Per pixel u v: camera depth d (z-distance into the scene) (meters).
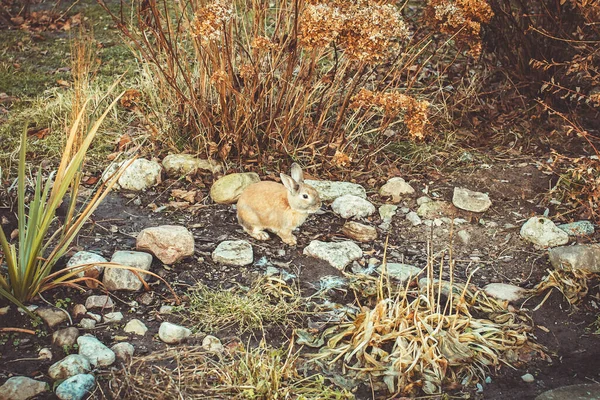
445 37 4.85
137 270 3.15
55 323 3.11
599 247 3.48
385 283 3.39
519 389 3.01
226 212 3.74
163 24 4.98
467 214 3.78
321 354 3.08
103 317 3.17
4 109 4.39
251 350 3.04
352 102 3.87
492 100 4.47
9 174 3.86
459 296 3.32
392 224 3.73
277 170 3.95
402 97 3.72
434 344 3.09
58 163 3.98
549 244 3.61
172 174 3.95
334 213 3.77
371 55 3.58
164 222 3.67
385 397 2.96
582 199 3.83
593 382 3.03
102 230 3.58
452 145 4.20
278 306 3.24
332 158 3.97
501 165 4.10
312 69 3.91
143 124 4.18
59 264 3.34
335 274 3.44
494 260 3.56
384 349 3.12
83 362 2.96
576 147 4.20
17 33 5.37
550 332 3.23
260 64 3.97
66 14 5.63
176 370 2.98
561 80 4.36
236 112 3.90
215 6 3.62
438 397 2.97
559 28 4.28
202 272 3.40
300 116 3.99
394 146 4.18
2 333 3.06
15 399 2.85
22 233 3.12
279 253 3.53
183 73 3.87
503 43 4.41
